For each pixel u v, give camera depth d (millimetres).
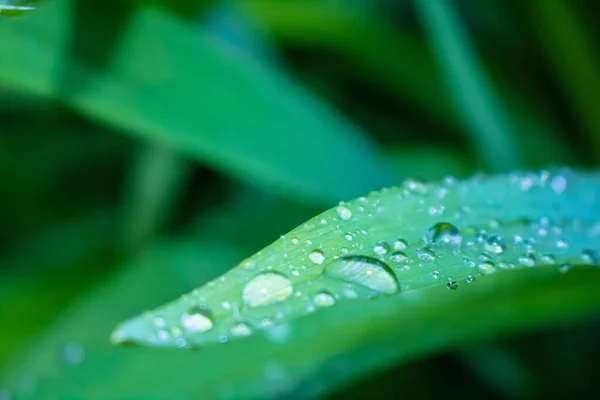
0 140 247
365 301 171
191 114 178
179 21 179
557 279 170
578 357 202
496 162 197
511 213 160
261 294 148
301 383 168
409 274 149
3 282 205
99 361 174
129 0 175
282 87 186
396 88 237
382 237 152
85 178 255
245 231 207
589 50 210
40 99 235
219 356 171
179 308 148
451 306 170
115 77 173
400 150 215
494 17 250
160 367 171
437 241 153
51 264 217
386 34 228
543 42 222
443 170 205
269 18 218
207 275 191
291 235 149
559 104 239
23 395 174
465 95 196
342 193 186
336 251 150
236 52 183
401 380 197
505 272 171
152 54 176
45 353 178
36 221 239
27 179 245
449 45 195
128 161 251
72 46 171
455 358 201
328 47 234
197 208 228
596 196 163
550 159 214
